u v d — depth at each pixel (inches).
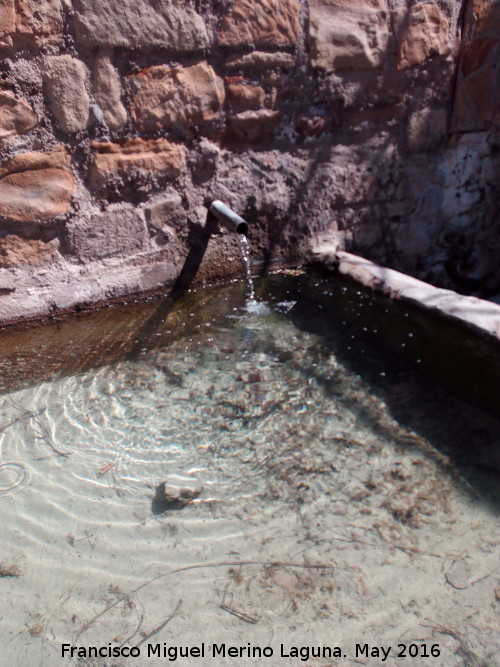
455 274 116.6
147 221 86.7
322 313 92.0
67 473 66.6
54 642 50.7
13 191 76.0
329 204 100.1
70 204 80.4
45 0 70.9
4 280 78.5
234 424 73.5
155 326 87.8
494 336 72.0
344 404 76.4
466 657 49.0
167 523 61.3
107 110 79.0
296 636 51.0
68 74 75.1
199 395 77.6
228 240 94.2
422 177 105.3
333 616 52.4
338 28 89.3
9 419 72.9
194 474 66.6
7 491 64.2
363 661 48.9
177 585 55.3
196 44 81.5
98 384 78.8
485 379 73.0
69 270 83.0
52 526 60.8
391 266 109.9
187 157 86.9
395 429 72.4
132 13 76.2
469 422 72.4
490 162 109.7
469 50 99.1
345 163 98.8
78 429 72.1
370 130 98.6
